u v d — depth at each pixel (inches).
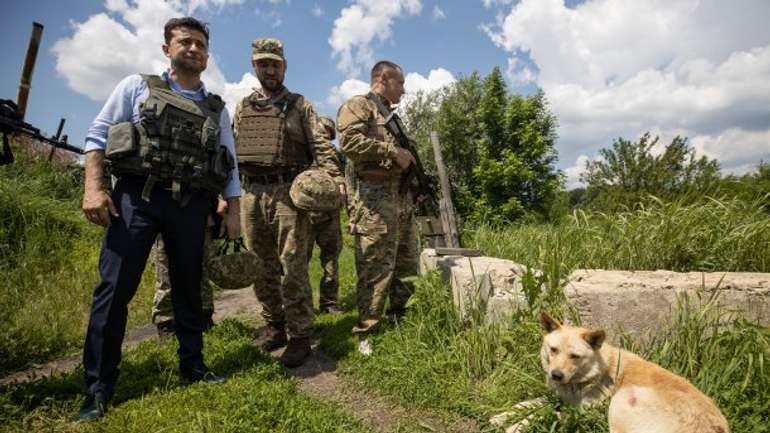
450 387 117.1
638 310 119.2
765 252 141.5
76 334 166.9
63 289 215.0
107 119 106.8
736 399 94.6
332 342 153.5
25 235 256.4
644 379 86.2
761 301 117.6
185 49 114.1
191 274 115.2
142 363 128.8
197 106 114.0
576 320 120.2
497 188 951.6
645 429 78.6
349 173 197.0
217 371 124.3
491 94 997.2
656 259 148.8
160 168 105.0
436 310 144.6
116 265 103.4
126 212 105.2
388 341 139.8
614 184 530.0
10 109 123.6
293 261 138.8
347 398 118.8
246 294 256.8
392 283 160.4
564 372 91.2
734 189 215.8
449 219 192.2
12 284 212.2
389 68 149.4
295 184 131.9
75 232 290.5
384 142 137.5
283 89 148.4
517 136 984.9
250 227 147.6
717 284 117.1
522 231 229.5
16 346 147.2
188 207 112.4
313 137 146.3
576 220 175.5
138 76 111.1
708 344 107.1
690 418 75.0
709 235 151.0
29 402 101.7
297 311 140.3
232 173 127.9
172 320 156.8
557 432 92.7
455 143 1003.9
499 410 101.7
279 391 108.8
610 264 150.1
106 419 95.4
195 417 94.3
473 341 125.4
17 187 285.6
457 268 151.2
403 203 154.9
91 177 102.3
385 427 104.3
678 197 186.2
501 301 135.0
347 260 324.5
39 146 379.2
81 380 114.4
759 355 99.3
